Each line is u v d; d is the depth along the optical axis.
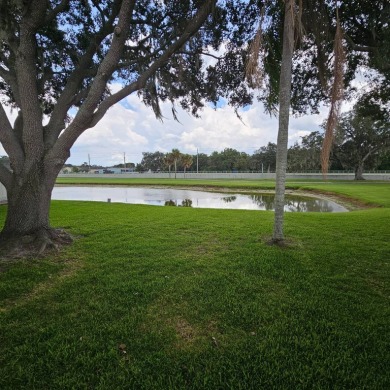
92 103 4.87
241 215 8.82
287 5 3.95
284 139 5.01
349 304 2.84
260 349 2.15
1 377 1.87
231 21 5.81
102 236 5.72
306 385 1.79
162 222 7.39
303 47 5.81
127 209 10.30
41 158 4.89
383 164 46.41
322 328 2.41
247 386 1.79
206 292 3.12
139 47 6.53
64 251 4.65
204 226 6.84
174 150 52.28
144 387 1.78
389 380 1.83
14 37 4.80
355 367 1.95
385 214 8.48
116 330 2.39
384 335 2.31
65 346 2.17
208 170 71.31
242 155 69.94
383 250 4.64
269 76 5.73
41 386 1.80
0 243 4.59
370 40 5.48
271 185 27.98
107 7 5.67
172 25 5.98
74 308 2.78
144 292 3.12
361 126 31.31
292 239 5.46
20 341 2.26
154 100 6.89
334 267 3.88
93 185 36.53
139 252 4.61
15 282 3.38
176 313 2.69
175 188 30.92
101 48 6.36
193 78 7.04
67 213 9.08
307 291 3.14
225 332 2.39
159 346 2.20
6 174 4.82
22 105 4.72
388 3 4.61
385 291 3.15
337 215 8.70
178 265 3.99
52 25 5.77
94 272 3.72
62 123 5.38
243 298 2.98
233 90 7.13
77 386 1.79
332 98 3.57
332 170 47.97
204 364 2.00
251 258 4.26
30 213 4.81
